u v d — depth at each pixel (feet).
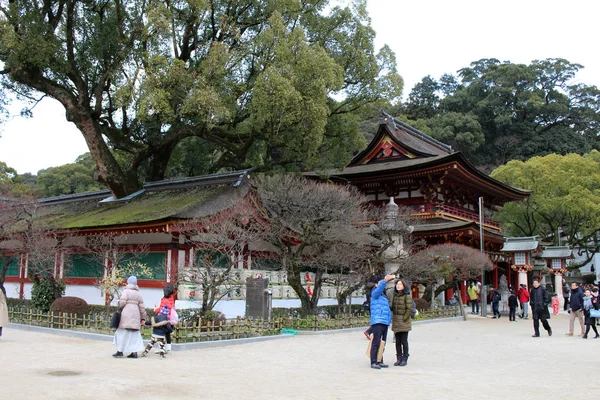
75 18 104.17
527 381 34.73
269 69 90.27
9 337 53.67
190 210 73.05
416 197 140.56
